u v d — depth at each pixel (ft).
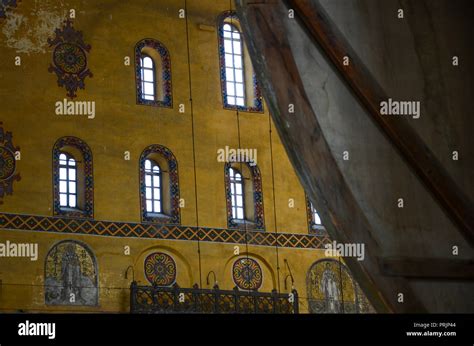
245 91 83.56
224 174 79.97
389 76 19.90
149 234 75.72
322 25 19.71
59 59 75.87
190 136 79.56
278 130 19.94
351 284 81.87
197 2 83.10
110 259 73.67
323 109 19.51
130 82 78.23
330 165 19.21
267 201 81.20
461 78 20.39
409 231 19.27
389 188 19.36
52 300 70.74
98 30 77.97
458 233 19.42
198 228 77.71
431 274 19.03
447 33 20.56
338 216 19.02
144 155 77.30
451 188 19.49
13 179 71.92
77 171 75.15
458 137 19.90
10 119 73.00
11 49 74.33
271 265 79.51
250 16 19.99
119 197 75.41
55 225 72.38
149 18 80.48
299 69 19.67
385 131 19.63
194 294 74.69
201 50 82.07
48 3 76.54
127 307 73.05
